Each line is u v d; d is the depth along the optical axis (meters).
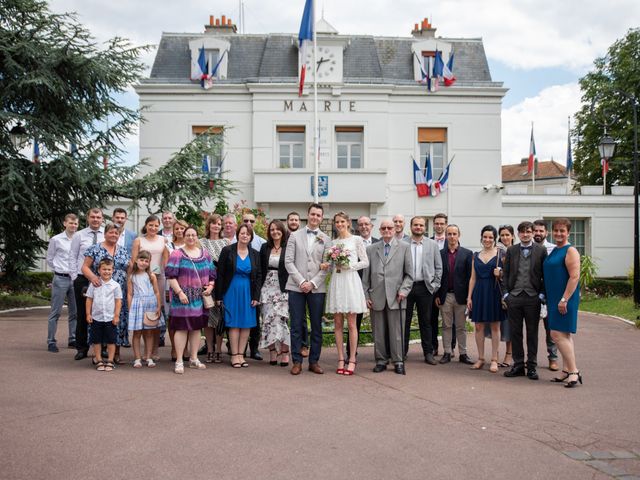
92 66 17.05
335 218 8.48
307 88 23.28
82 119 17.53
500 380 8.00
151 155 23.28
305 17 19.58
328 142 23.38
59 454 4.82
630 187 25.45
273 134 23.28
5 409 6.02
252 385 7.37
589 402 6.80
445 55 24.48
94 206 17.09
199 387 7.18
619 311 16.95
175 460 4.74
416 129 23.75
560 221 7.81
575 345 11.28
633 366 9.09
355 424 5.79
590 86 35.81
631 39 34.22
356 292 8.20
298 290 8.23
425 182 23.52
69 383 7.21
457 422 5.93
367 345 10.64
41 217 16.06
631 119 33.62
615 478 4.56
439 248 9.52
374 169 22.78
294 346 8.19
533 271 8.12
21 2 16.34
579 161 37.81
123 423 5.66
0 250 17.22
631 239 24.95
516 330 8.25
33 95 16.67
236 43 25.11
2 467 4.52
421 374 8.32
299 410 6.25
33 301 18.44
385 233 8.50
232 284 8.48
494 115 23.89
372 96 23.45
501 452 5.07
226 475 4.46
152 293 8.33
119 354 8.80
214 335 9.01
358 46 24.97
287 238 8.96
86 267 8.29
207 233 9.65
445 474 4.56
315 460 4.81
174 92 23.31
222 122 23.39
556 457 4.98
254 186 22.84
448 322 9.42
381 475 4.52
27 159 16.33
